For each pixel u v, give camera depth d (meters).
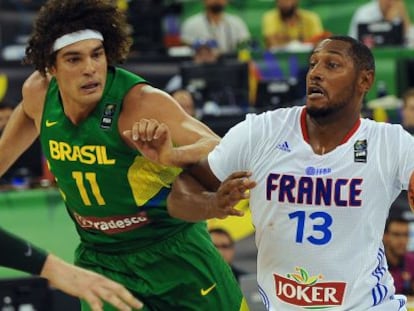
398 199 13.00
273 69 18.41
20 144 8.46
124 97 7.63
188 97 15.44
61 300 11.93
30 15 20.23
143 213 7.85
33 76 8.07
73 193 7.89
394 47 19.11
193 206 6.95
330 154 6.80
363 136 6.83
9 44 19.91
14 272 12.34
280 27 21.06
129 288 8.06
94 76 7.50
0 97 16.44
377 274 6.92
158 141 6.88
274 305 7.05
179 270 8.10
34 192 12.77
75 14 7.50
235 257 12.95
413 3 22.17
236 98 17.53
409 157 6.79
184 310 8.22
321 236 6.82
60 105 7.75
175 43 20.92
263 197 6.91
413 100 16.31
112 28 7.67
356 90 6.80
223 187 6.63
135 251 8.04
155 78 17.81
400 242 12.86
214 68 17.45
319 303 6.92
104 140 7.60
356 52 6.78
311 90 6.77
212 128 15.06
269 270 7.03
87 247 8.20
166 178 7.71
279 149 6.86
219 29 20.95
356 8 22.48
